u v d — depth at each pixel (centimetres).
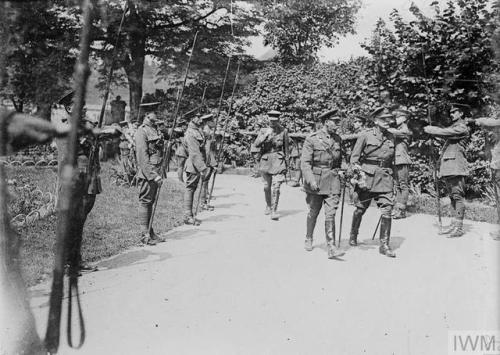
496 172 795
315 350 392
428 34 990
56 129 314
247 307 480
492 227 807
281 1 2038
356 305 491
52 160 1195
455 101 996
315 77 1627
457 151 757
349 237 770
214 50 2062
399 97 1019
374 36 1029
